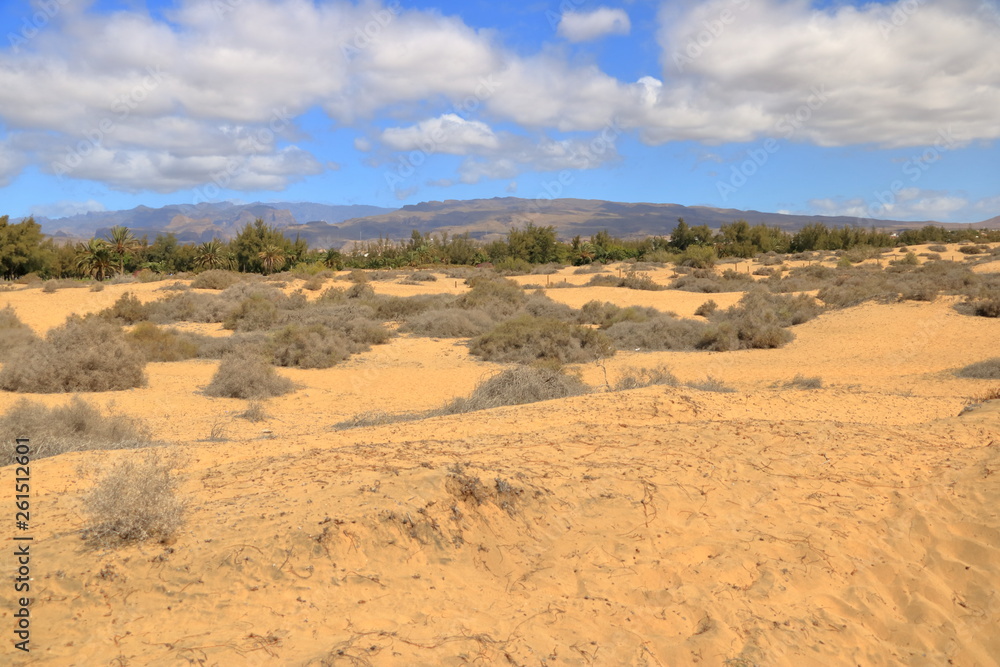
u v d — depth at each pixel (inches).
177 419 553.6
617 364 871.7
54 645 152.9
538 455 286.8
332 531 195.5
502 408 466.0
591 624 180.9
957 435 337.7
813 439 319.0
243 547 188.5
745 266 2433.6
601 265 2642.7
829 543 227.5
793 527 237.1
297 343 912.9
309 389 727.1
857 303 1214.3
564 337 941.2
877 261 2180.1
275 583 179.9
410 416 538.6
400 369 850.1
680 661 171.3
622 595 195.5
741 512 246.8
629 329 1107.9
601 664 165.3
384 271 2321.6
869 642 187.5
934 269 1678.2
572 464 272.1
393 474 238.5
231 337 1016.2
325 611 172.7
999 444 320.5
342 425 506.3
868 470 282.5
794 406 488.7
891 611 203.3
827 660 178.5
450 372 827.4
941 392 637.9
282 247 2883.9
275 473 260.8
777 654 176.6
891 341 943.0
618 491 248.2
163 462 313.6
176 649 153.8
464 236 3774.6
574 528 225.3
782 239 3646.7
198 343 1001.5
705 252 2613.2
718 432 325.7
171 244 3511.3
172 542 191.8
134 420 510.0
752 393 515.8
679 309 1425.9
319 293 1679.4
